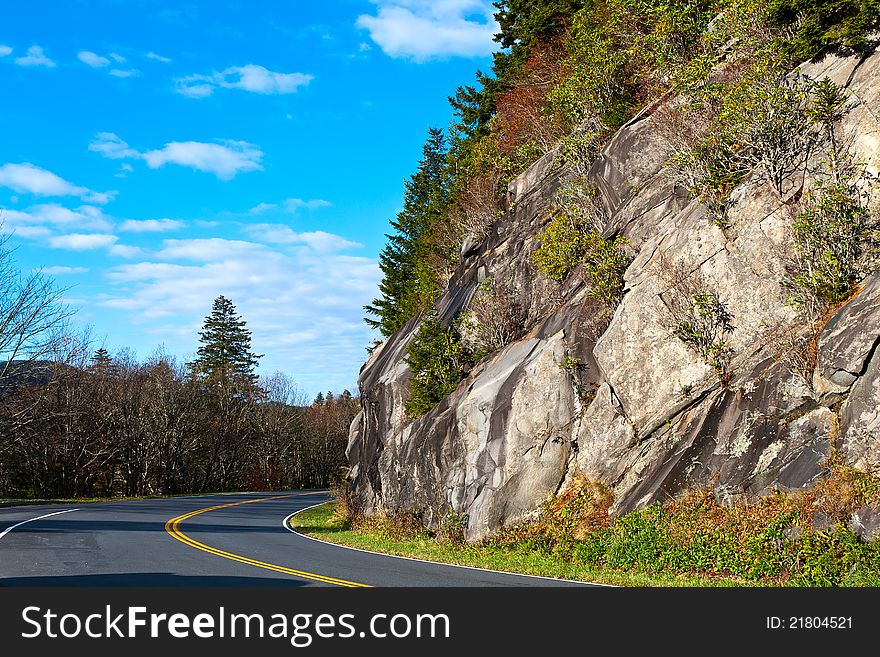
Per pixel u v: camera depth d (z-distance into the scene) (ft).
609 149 75.15
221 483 266.57
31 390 177.17
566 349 65.41
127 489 224.74
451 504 68.85
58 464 198.80
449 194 141.28
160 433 225.15
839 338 43.73
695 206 59.82
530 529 59.16
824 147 52.31
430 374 83.61
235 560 48.01
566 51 109.81
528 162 104.22
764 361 49.78
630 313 58.59
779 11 58.75
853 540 38.09
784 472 43.98
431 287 121.19
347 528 89.97
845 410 42.88
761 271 52.34
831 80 54.39
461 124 159.02
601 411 59.52
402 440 85.10
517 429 64.54
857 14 54.03
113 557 48.52
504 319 81.30
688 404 53.47
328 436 333.42
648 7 80.02
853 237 48.32
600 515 54.70
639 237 65.67
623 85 86.38
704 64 63.10
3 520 79.61
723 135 57.31
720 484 47.06
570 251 73.77
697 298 53.98
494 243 95.20
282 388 329.72
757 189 54.90
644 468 54.29
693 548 44.39
